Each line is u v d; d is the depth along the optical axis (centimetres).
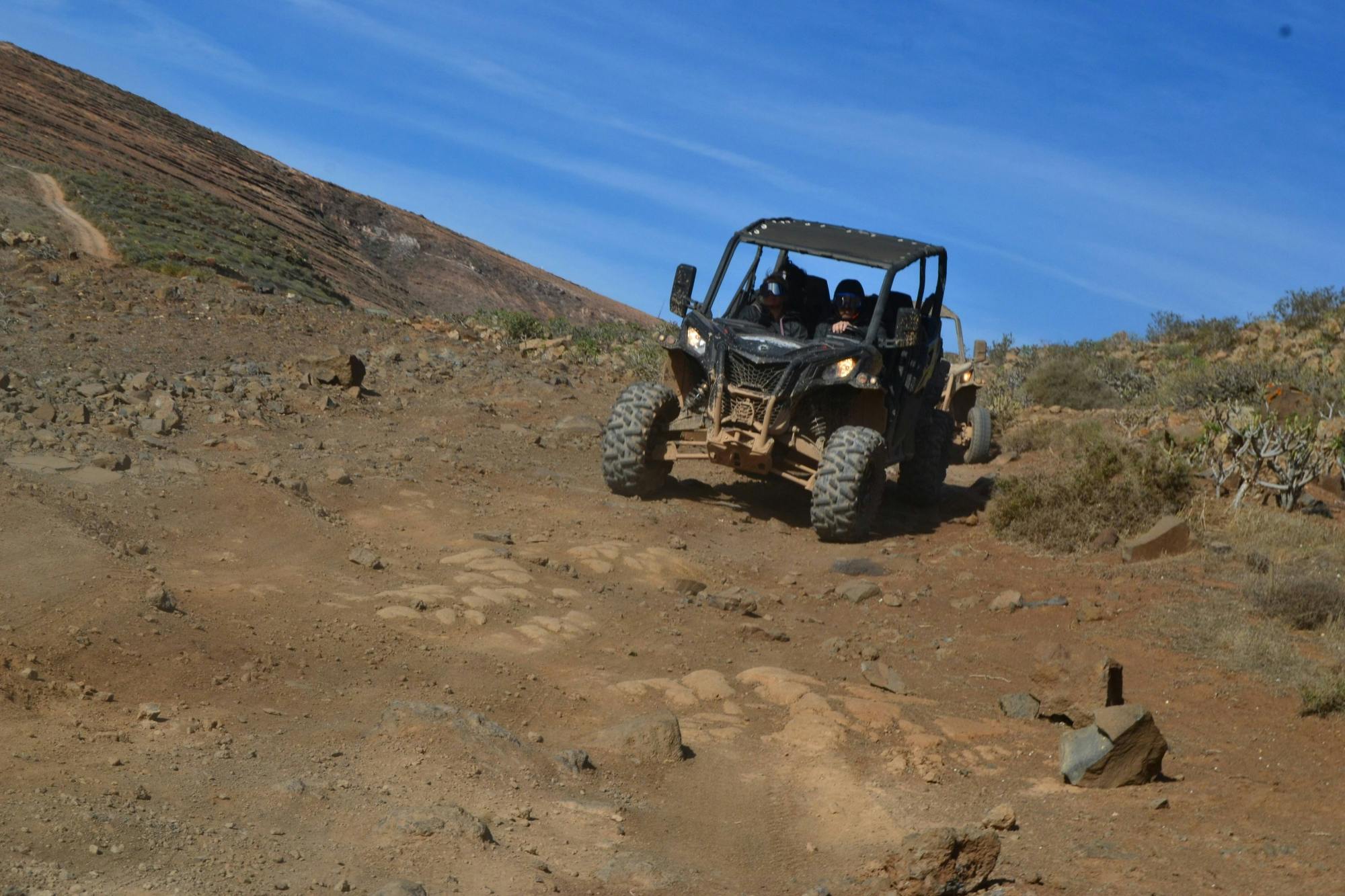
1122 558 1000
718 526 1099
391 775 471
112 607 612
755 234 1190
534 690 630
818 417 1133
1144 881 424
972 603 885
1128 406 1966
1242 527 1045
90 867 342
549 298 15125
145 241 5225
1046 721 655
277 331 1684
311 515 894
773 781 543
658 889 405
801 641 788
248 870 361
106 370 1247
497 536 926
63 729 466
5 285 1636
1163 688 701
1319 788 547
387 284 12075
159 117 13675
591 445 1372
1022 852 456
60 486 835
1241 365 1973
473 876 384
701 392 1147
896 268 1115
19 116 9662
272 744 491
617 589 853
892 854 419
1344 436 1165
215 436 1102
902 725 622
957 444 1553
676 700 641
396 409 1405
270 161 15012
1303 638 792
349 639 662
